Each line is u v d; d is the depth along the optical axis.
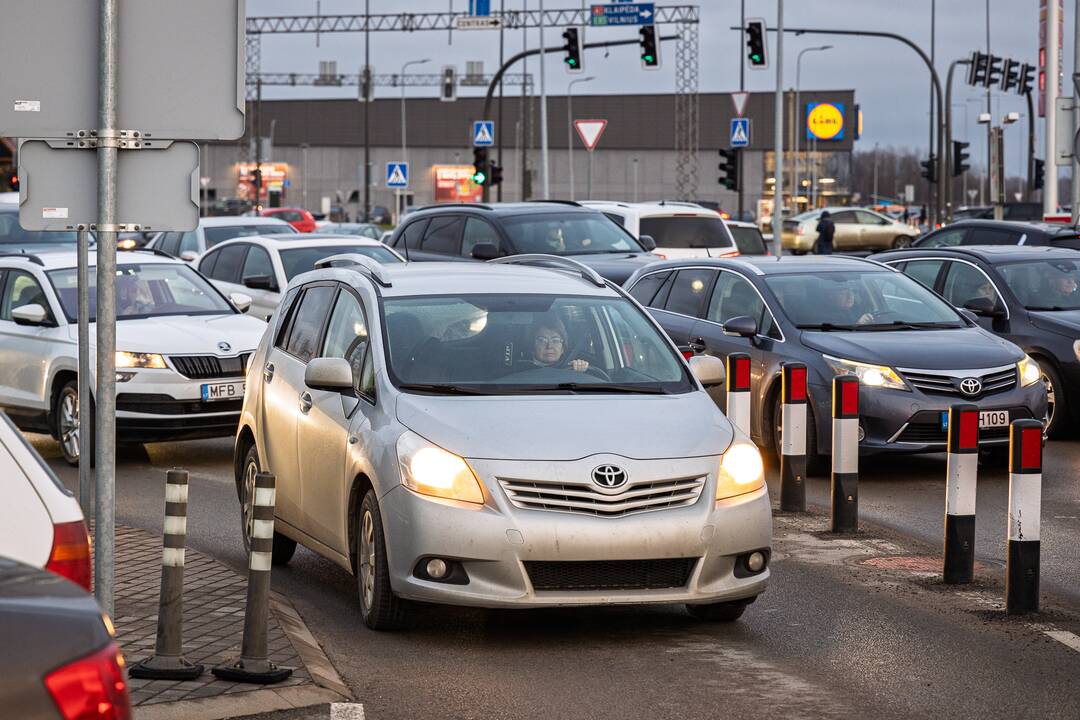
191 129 12.84
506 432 16.05
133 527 22.33
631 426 16.44
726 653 15.73
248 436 21.09
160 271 33.34
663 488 15.89
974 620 17.22
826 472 28.62
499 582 15.48
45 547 9.45
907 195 177.38
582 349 18.17
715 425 16.89
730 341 30.42
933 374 27.58
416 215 50.25
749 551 16.25
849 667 15.16
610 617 17.42
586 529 15.48
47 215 12.75
